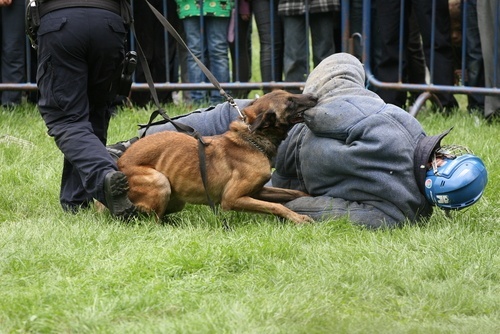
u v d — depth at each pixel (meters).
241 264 5.43
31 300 4.74
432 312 4.86
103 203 6.41
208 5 10.36
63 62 6.38
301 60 10.54
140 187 6.43
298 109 6.45
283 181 7.12
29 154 8.38
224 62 10.66
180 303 4.81
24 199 7.15
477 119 9.80
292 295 4.92
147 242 5.89
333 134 6.43
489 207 6.89
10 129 9.30
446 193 6.15
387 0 10.13
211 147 6.50
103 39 6.40
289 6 10.27
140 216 6.43
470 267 5.45
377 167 6.28
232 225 6.48
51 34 6.33
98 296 4.84
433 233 6.06
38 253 5.47
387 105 6.49
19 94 10.50
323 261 5.48
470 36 10.32
